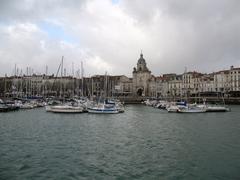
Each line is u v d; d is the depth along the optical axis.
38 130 44.12
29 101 104.50
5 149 29.91
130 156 27.70
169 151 29.89
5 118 62.09
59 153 28.59
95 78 185.50
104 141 35.59
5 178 20.84
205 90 175.88
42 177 21.19
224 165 24.62
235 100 132.75
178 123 56.78
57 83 146.62
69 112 77.94
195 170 23.25
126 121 60.38
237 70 161.75
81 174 22.03
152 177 21.50
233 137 38.69
